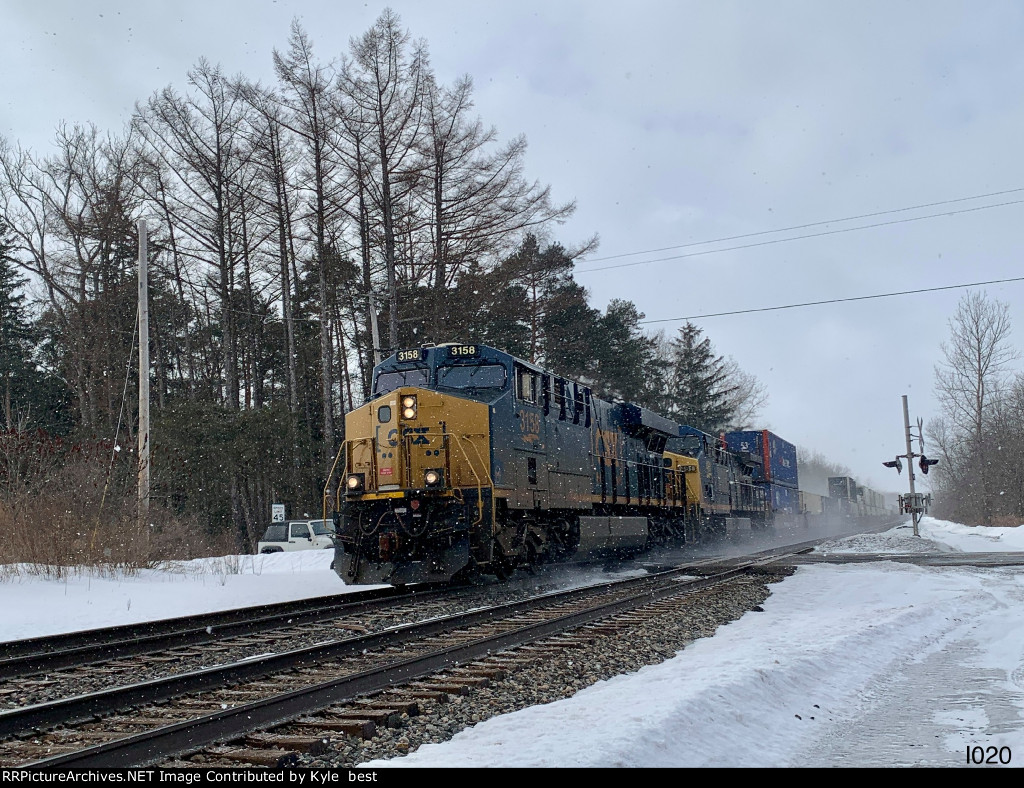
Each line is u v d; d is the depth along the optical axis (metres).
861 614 12.24
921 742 6.43
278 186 34.31
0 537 16.17
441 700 7.04
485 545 14.55
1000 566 19.23
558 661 8.69
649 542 24.20
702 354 61.69
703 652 9.44
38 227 37.19
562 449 18.05
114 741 5.46
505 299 33.47
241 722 6.13
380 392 16.53
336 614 12.78
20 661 8.80
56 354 45.25
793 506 46.94
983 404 55.12
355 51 31.19
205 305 40.41
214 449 31.31
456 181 31.77
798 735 6.65
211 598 14.91
